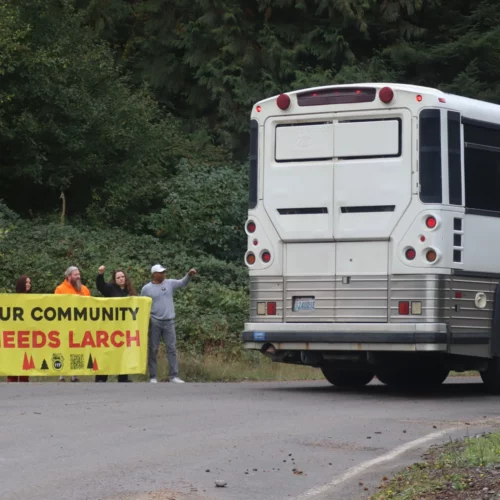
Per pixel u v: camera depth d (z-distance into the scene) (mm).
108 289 26953
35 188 46438
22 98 43406
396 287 21406
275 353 22375
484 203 22078
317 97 22156
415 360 22297
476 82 53344
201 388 23344
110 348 26344
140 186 46438
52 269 37750
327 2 53219
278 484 12688
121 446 14891
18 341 26016
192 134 51688
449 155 21391
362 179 21703
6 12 42312
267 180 22547
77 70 45219
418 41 55344
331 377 25047
